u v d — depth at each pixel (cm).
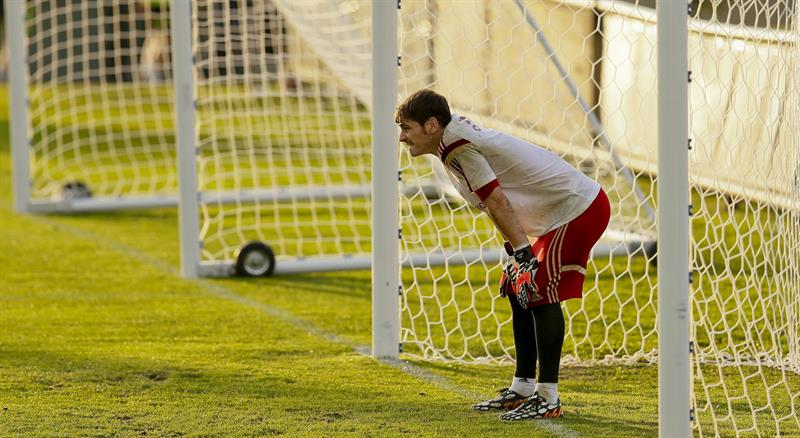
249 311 2375
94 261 2970
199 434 1510
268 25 3403
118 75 4634
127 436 1500
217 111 5853
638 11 2127
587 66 3447
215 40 3141
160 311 2373
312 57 3784
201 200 2911
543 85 3419
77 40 7994
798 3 1719
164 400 1680
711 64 1886
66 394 1711
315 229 3438
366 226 3503
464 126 1448
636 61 2948
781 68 1753
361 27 3275
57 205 3747
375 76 1914
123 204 3734
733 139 1845
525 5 2445
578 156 2719
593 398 1697
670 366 1357
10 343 2070
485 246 3005
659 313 1362
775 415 1602
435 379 1820
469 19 2412
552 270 1508
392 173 1936
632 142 3322
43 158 4450
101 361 1928
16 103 3703
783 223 1855
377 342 1973
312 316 2327
